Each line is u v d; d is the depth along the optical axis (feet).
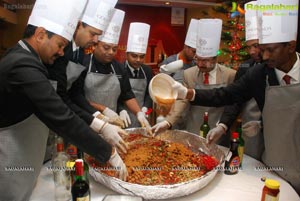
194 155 4.91
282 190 4.15
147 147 5.15
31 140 3.75
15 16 12.82
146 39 8.22
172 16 19.38
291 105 4.23
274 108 4.45
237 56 12.88
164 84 5.54
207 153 5.21
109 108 6.95
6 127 3.55
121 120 5.82
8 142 3.56
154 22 19.06
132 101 7.27
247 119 5.99
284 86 4.28
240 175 4.66
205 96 5.53
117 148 4.46
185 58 9.02
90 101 6.76
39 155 3.95
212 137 5.38
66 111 3.51
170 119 6.13
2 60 3.48
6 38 13.08
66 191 3.92
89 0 4.80
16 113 3.51
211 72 6.59
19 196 3.73
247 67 6.29
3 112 3.48
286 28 4.09
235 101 5.58
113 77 6.82
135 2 17.53
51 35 3.58
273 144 4.60
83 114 4.72
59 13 3.59
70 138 3.59
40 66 3.47
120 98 7.43
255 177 4.58
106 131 4.47
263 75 4.90
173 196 3.67
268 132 4.68
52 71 4.83
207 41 6.06
